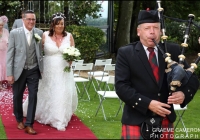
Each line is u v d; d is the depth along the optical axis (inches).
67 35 259.1
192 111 303.7
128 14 695.7
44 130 238.2
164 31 154.6
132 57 154.3
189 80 149.5
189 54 687.7
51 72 251.6
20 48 231.9
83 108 307.4
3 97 345.1
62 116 242.4
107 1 695.7
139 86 154.0
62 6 597.3
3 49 381.4
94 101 342.6
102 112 294.7
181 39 682.2
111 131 235.8
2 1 549.3
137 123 152.2
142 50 154.7
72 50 248.4
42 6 597.0
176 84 143.2
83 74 513.3
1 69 380.2
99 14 645.3
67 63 255.1
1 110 295.4
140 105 148.9
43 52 255.1
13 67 233.5
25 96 351.3
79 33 559.2
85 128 243.0
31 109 230.7
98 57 661.3
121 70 154.7
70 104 250.4
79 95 372.8
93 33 570.9
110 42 709.9
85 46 563.8
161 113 147.0
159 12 155.6
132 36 770.2
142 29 153.7
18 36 232.2
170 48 156.6
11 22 564.1
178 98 146.0
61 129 237.9
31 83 233.6
